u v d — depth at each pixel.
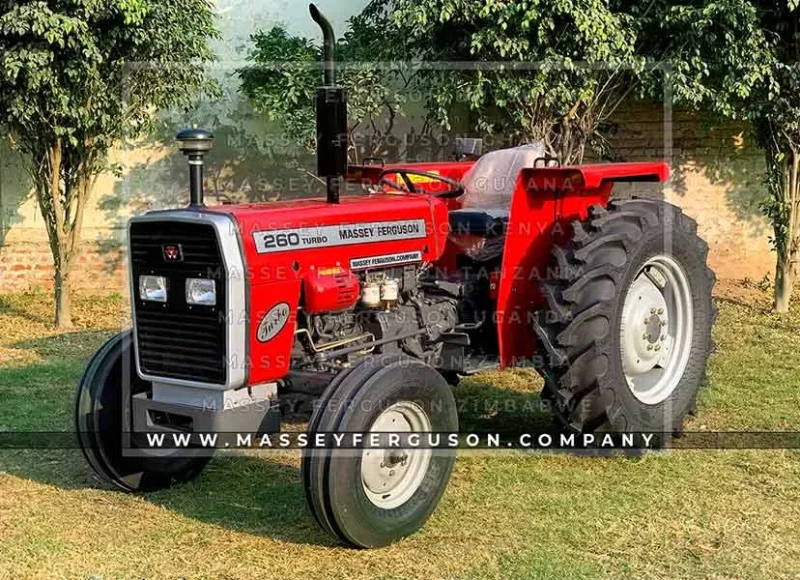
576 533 3.87
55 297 8.42
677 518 4.01
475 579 3.47
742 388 5.92
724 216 9.48
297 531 3.96
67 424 5.43
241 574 3.54
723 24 7.56
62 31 6.99
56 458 4.89
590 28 7.22
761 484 4.38
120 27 7.50
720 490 4.31
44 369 6.62
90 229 9.47
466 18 7.44
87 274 9.52
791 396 5.76
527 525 3.96
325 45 4.04
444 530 3.91
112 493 4.41
